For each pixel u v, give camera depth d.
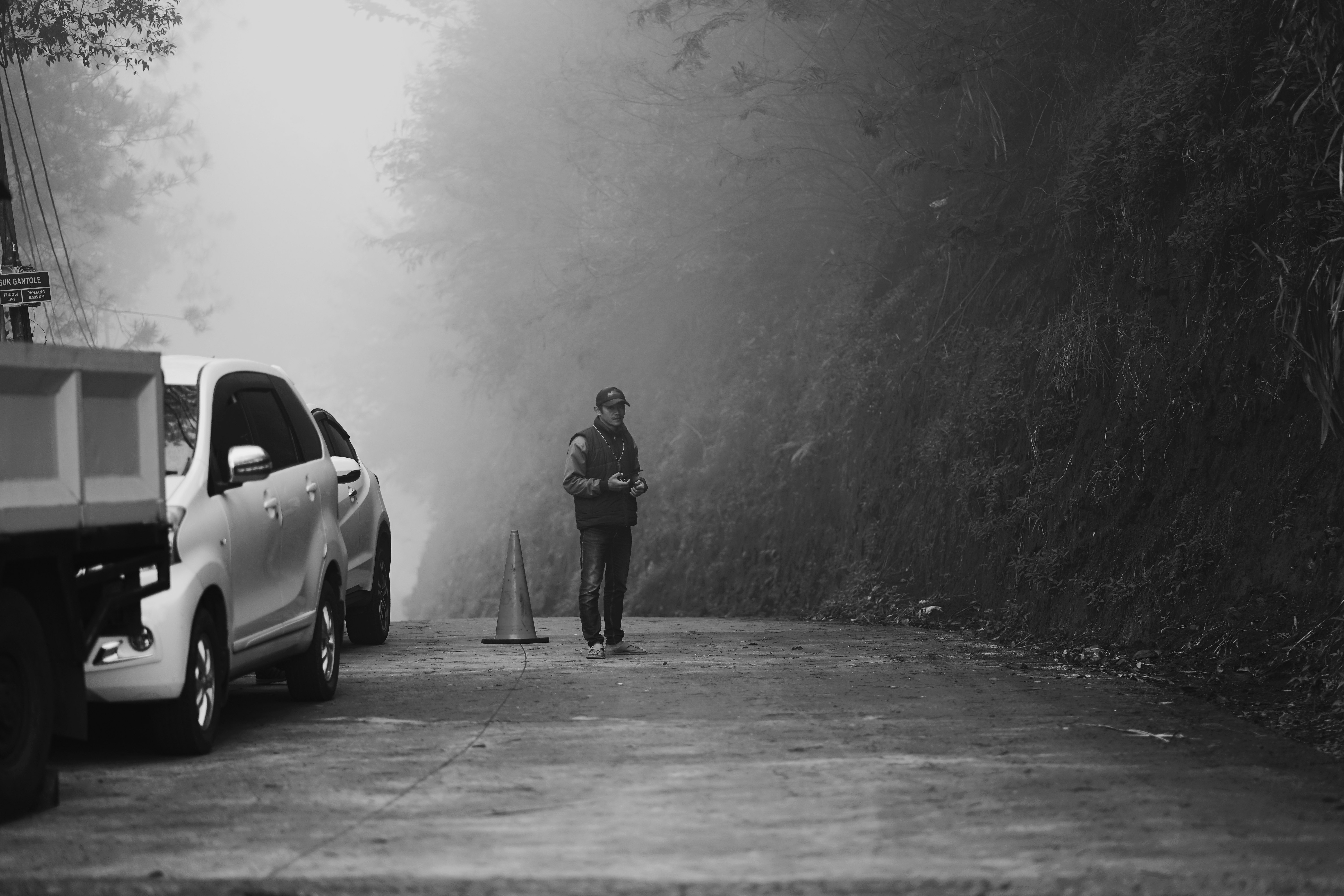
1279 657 15.02
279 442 13.73
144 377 10.40
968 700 13.49
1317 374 15.29
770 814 8.80
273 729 12.35
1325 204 16.03
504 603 20.41
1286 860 7.66
